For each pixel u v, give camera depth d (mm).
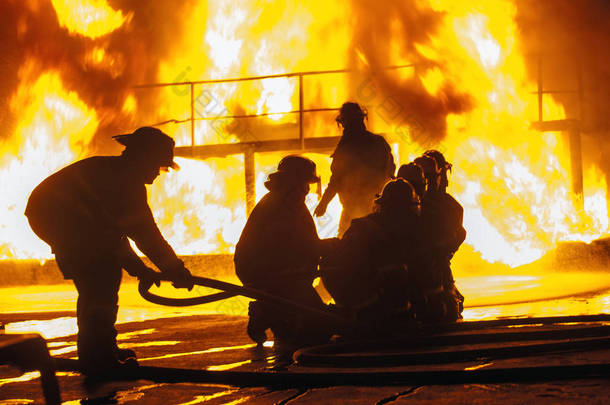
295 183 9547
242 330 11188
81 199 7926
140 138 8117
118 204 8039
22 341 4875
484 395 6227
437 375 6809
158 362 8281
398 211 9773
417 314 10422
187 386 7086
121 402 6418
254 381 7066
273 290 9422
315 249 9594
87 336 7719
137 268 8148
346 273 9586
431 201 10578
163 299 8242
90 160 8148
